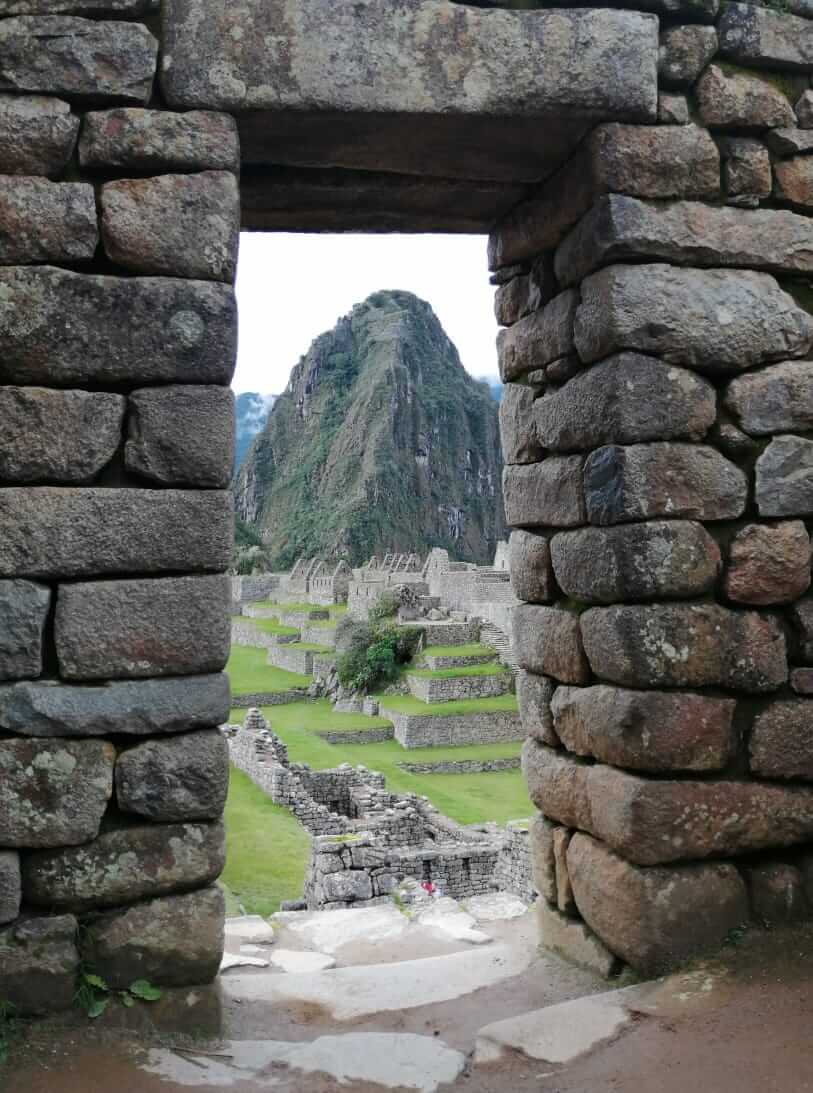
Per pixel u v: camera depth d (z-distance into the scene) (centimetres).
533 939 627
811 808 521
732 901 511
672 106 515
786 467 523
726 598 517
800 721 522
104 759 450
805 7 538
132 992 453
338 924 702
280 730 4056
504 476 654
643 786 502
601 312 517
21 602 443
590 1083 412
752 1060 410
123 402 459
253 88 472
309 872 1445
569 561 558
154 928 457
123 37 461
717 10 527
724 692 517
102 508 452
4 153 451
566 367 568
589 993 518
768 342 523
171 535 458
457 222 637
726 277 520
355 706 4688
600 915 531
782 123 532
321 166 542
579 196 531
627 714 505
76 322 452
